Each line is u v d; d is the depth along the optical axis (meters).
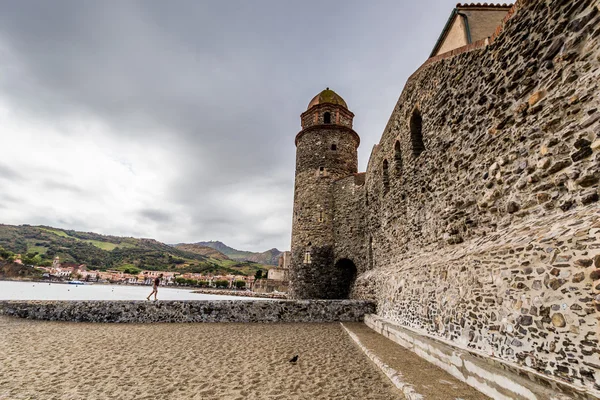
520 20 4.42
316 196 20.06
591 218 2.86
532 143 4.04
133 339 6.82
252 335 7.63
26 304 9.55
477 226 5.27
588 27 3.30
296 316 10.45
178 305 9.83
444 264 5.58
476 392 3.44
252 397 3.53
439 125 7.01
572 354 2.74
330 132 21.36
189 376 4.29
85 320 9.35
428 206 7.42
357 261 17.11
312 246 19.22
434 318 5.77
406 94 9.51
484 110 5.23
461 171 5.91
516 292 3.56
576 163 3.33
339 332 8.45
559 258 3.00
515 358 3.46
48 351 5.61
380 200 12.52
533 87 4.09
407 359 5.03
